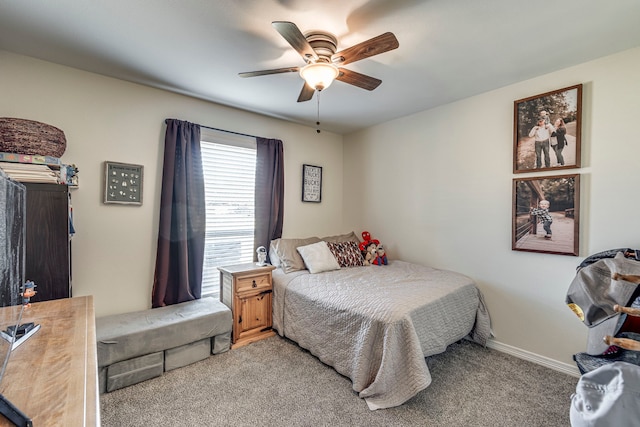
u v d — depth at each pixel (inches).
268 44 75.2
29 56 81.9
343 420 67.6
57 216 70.4
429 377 71.0
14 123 67.9
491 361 95.3
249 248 129.7
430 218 125.0
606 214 81.7
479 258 108.8
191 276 109.3
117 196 95.5
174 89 103.7
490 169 105.7
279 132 139.6
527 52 79.2
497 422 67.6
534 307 95.3
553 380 84.6
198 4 60.2
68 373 34.4
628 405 26.5
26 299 52.0
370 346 76.4
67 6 60.9
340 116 134.4
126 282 98.5
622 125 79.2
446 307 89.6
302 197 148.9
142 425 65.2
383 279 105.6
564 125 88.1
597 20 65.1
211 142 117.2
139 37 72.4
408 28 68.3
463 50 78.0
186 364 90.0
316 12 62.6
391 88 103.0
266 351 100.0
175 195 105.0
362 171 155.9
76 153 89.1
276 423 66.4
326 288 97.7
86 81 90.6
